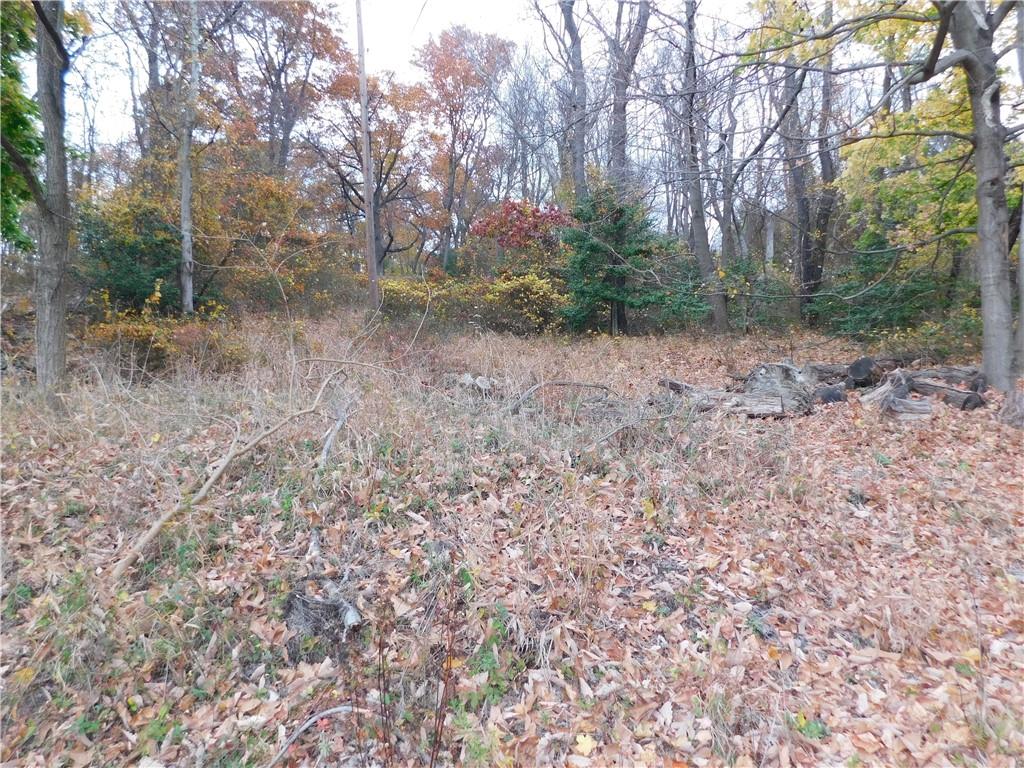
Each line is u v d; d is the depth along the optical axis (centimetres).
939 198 1005
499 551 422
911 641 335
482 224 1825
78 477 471
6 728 278
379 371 761
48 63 693
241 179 1683
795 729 279
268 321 1288
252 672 323
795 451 593
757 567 412
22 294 1138
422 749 276
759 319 1499
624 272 1450
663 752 276
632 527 462
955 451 599
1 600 355
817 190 1494
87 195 1312
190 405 618
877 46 865
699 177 961
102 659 310
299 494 461
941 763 256
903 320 1232
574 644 336
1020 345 764
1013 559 421
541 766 267
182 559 388
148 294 1280
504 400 695
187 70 1522
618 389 826
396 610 358
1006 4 734
